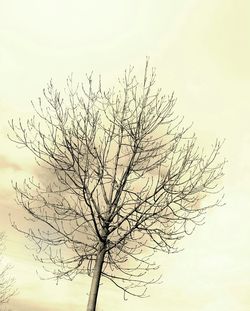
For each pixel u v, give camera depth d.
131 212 7.54
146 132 7.80
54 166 7.52
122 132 7.96
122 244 7.57
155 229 7.50
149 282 7.56
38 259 7.48
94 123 7.76
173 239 7.47
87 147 7.57
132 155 7.71
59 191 7.69
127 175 7.64
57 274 7.62
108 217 7.63
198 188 7.45
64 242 7.57
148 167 7.75
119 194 7.64
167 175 7.38
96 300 7.30
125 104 8.17
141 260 7.56
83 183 7.30
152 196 7.39
